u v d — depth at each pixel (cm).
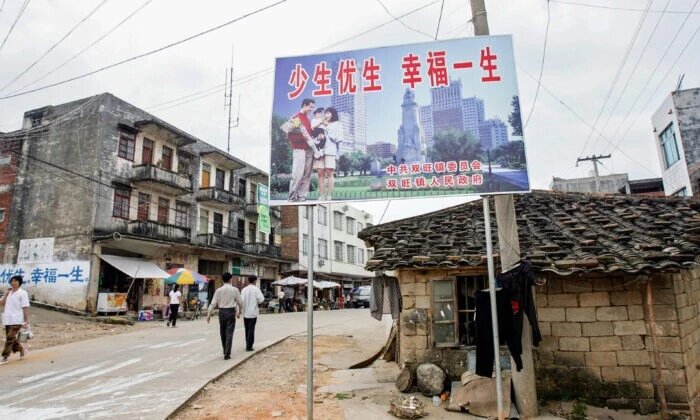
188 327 1595
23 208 2127
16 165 2186
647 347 640
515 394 588
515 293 572
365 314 2419
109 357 920
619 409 630
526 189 559
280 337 1250
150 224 2178
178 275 1872
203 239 2614
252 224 3256
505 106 585
